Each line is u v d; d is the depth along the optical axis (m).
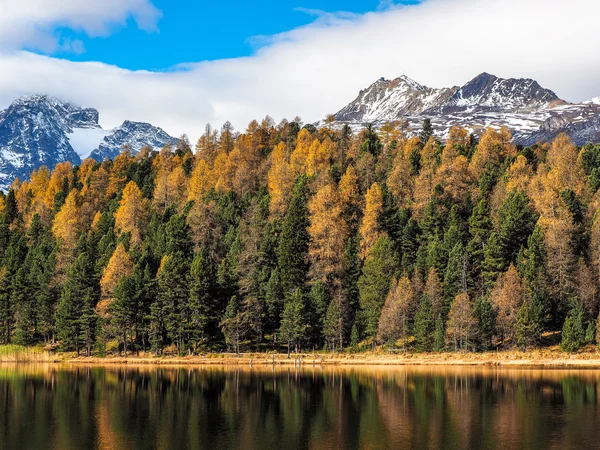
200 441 81.94
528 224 174.38
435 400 107.12
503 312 152.62
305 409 101.25
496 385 120.31
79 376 139.50
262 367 151.88
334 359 158.38
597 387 117.00
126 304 168.38
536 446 78.19
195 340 171.62
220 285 177.12
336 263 180.25
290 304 163.38
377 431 86.38
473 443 79.88
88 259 184.88
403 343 159.62
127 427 89.75
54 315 180.75
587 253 165.88
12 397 113.50
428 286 159.12
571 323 149.50
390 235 190.50
